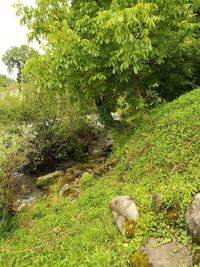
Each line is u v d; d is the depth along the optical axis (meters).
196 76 9.81
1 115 9.33
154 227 4.20
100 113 9.49
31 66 6.98
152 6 5.68
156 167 5.53
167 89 9.14
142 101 7.76
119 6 6.39
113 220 4.91
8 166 7.11
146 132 6.97
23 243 5.32
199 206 3.88
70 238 4.93
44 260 4.57
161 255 3.70
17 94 9.89
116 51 6.55
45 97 9.60
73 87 7.97
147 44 5.90
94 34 7.05
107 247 4.36
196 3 7.21
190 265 3.44
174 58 8.42
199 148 5.19
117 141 8.33
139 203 4.73
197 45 8.66
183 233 3.84
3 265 4.68
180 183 4.56
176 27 7.50
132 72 7.75
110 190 5.91
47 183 8.80
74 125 10.36
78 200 6.27
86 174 7.48
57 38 6.57
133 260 3.79
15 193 8.49
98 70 7.37
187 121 6.05
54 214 6.07
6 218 6.45
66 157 10.73
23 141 8.05
